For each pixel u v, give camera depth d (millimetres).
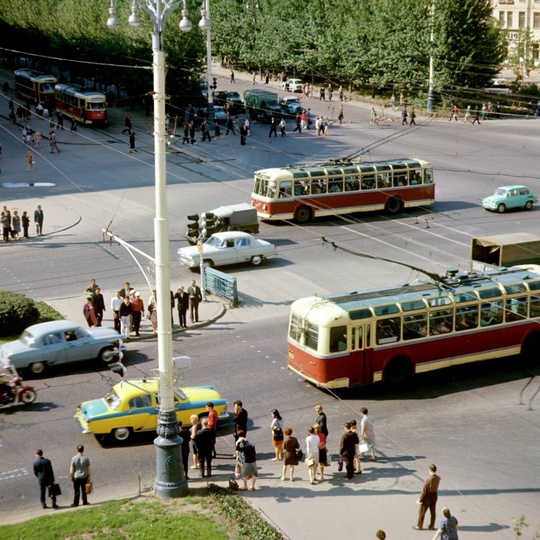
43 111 82062
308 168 51125
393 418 26594
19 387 27391
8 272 41500
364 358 28391
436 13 84438
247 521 20031
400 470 23312
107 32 88250
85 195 56031
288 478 22938
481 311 30172
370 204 51625
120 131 77312
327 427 25969
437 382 29594
